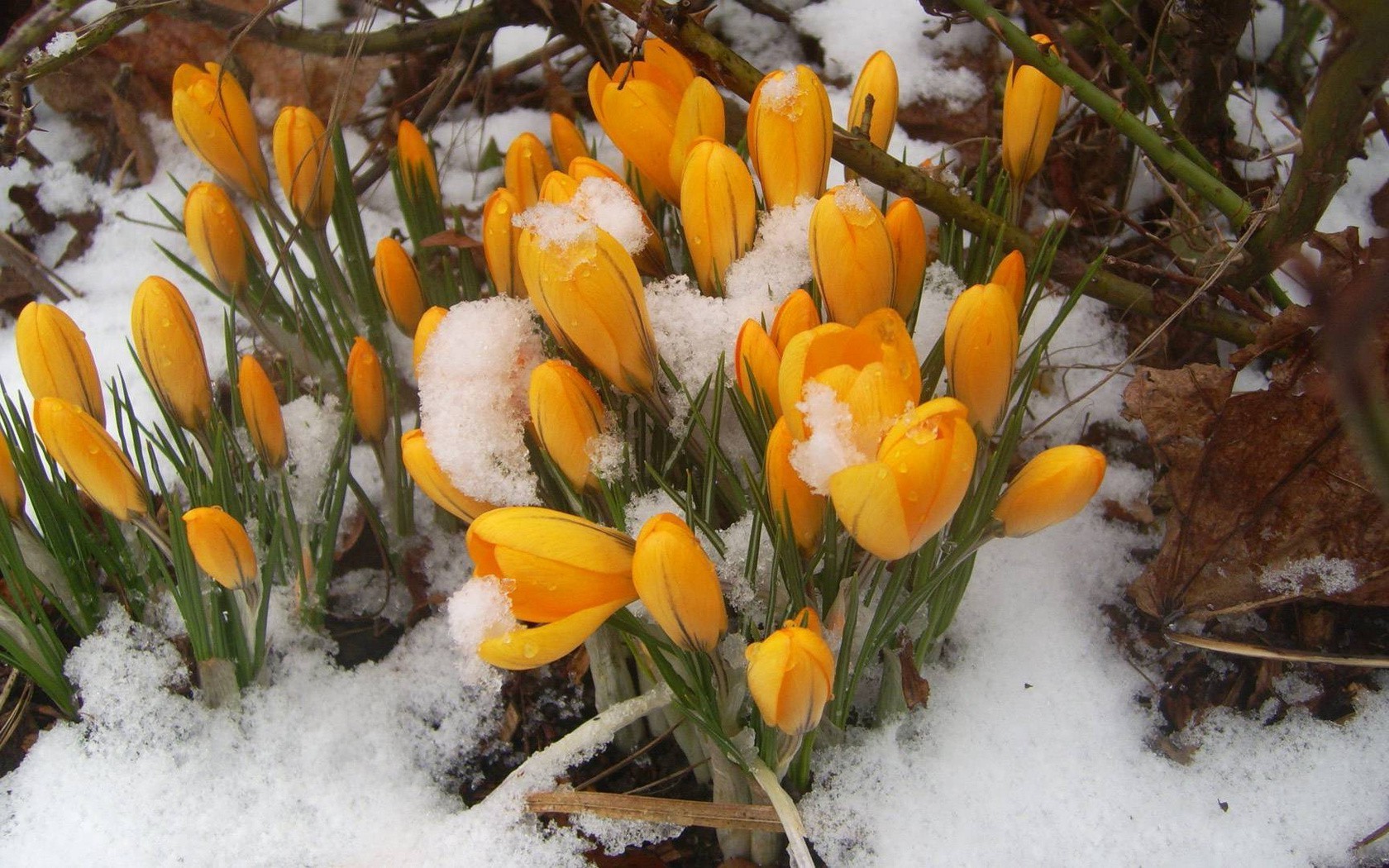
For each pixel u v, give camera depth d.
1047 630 0.49
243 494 0.47
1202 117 0.53
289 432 0.50
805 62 0.61
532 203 0.48
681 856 0.47
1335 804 0.46
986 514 0.41
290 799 0.47
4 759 0.48
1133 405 0.49
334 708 0.49
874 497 0.35
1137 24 0.49
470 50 0.60
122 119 0.60
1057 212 0.57
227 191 0.60
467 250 0.51
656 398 0.41
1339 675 0.48
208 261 0.47
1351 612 0.49
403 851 0.46
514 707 0.50
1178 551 0.48
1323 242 0.49
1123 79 0.58
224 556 0.42
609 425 0.42
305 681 0.49
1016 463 0.52
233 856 0.46
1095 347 0.54
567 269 0.38
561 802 0.45
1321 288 0.26
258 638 0.46
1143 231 0.52
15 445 0.44
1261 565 0.48
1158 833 0.46
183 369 0.44
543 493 0.46
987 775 0.46
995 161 0.57
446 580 0.52
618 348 0.40
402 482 0.50
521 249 0.39
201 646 0.46
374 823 0.46
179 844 0.46
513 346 0.43
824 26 0.61
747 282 0.44
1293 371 0.46
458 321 0.43
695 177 0.42
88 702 0.47
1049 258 0.44
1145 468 0.52
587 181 0.43
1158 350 0.53
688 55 0.48
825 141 0.43
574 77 0.62
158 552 0.47
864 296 0.40
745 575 0.42
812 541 0.40
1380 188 0.55
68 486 0.46
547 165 0.48
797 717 0.38
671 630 0.38
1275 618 0.49
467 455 0.42
